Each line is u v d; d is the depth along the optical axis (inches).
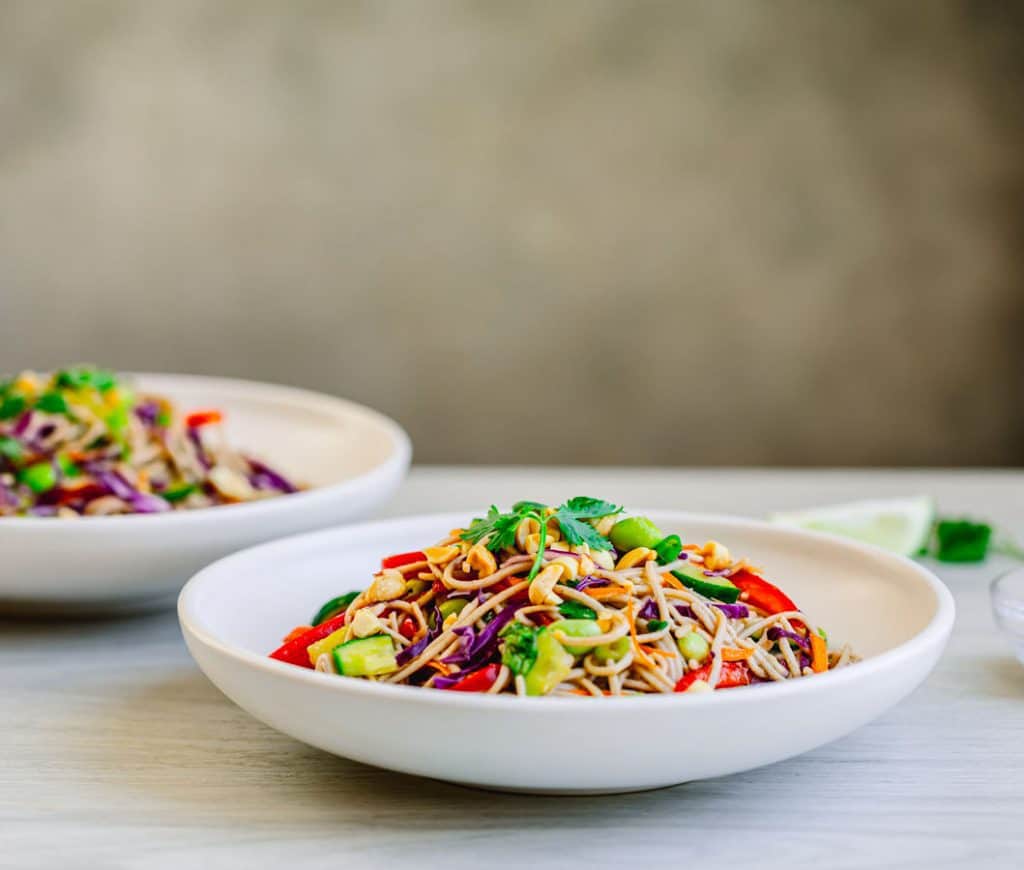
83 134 137.9
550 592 38.4
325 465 74.4
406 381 143.2
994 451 144.9
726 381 143.7
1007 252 141.2
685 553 44.7
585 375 143.5
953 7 137.1
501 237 140.6
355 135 138.6
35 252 139.9
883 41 137.8
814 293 142.1
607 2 136.9
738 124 138.9
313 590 49.6
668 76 138.1
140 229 139.7
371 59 137.3
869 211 140.6
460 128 138.6
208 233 140.0
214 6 136.3
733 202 140.3
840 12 137.3
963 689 48.3
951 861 34.5
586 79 138.0
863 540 65.4
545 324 142.3
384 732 33.7
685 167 139.5
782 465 145.1
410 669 38.9
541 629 37.5
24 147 137.9
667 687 37.4
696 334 142.7
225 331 141.9
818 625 47.3
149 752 42.3
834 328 142.8
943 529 65.5
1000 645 53.2
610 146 139.1
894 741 43.4
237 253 140.4
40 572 51.0
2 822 36.9
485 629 38.5
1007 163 139.6
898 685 36.4
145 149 138.3
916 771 40.9
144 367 142.3
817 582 49.4
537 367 143.3
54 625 55.8
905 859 34.6
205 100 137.7
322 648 41.1
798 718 33.8
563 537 41.9
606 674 37.1
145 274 140.6
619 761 33.1
